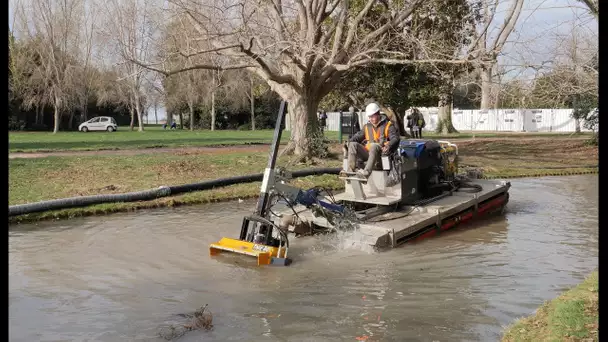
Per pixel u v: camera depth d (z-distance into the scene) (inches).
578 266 295.4
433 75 765.3
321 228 354.0
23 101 1775.3
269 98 2119.8
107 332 209.9
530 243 345.7
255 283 266.2
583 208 470.0
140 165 661.3
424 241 348.2
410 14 667.4
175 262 300.5
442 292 253.3
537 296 247.6
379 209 371.2
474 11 669.3
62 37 1567.4
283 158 717.3
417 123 1170.0
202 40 622.5
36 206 410.3
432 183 399.5
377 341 201.2
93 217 421.7
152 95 2082.9
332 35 735.7
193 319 221.0
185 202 478.9
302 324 216.7
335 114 1925.4
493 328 212.1
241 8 586.2
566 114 1673.2
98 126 1916.8
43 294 249.6
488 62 536.1
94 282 267.0
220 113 2201.0
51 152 844.0
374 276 277.1
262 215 301.7
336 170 653.9
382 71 808.3
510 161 815.1
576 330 192.7
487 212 433.7
